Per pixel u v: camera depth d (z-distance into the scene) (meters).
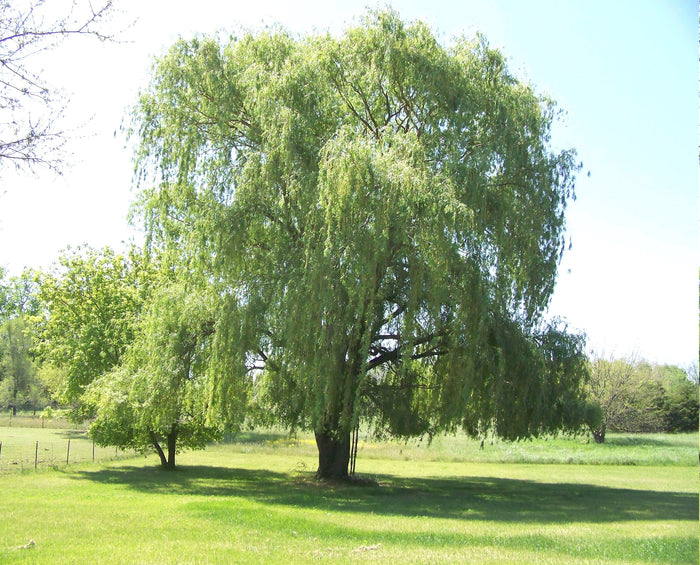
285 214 21.58
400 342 20.22
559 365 23.42
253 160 20.84
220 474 29.00
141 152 23.44
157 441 31.73
